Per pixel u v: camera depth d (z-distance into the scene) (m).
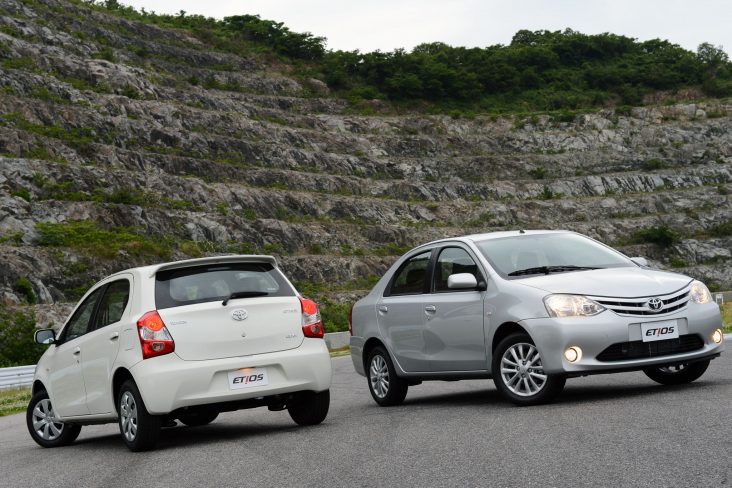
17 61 90.44
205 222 77.62
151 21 140.25
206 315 9.45
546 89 159.62
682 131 133.62
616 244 107.19
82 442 11.60
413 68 148.75
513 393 9.97
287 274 78.31
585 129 133.62
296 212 91.69
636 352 9.54
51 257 57.97
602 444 6.86
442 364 11.08
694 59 164.25
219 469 7.55
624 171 126.25
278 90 130.38
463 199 111.44
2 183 66.31
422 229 97.81
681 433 7.02
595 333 9.40
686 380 10.75
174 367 9.21
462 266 11.09
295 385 9.69
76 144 79.62
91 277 58.81
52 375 11.18
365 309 12.60
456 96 149.00
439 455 7.12
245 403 9.53
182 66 119.31
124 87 99.38
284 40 148.38
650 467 5.84
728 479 5.29
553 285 9.89
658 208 115.00
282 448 8.52
